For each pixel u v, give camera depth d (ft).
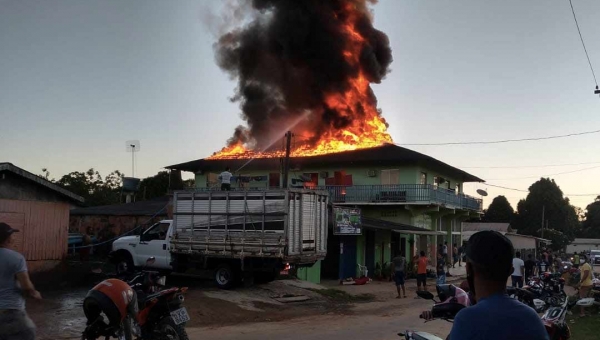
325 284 77.87
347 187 118.01
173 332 25.18
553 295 36.09
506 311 8.05
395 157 113.09
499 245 8.38
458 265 137.90
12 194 53.01
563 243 245.45
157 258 59.06
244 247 53.31
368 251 97.25
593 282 53.62
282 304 51.57
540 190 264.52
